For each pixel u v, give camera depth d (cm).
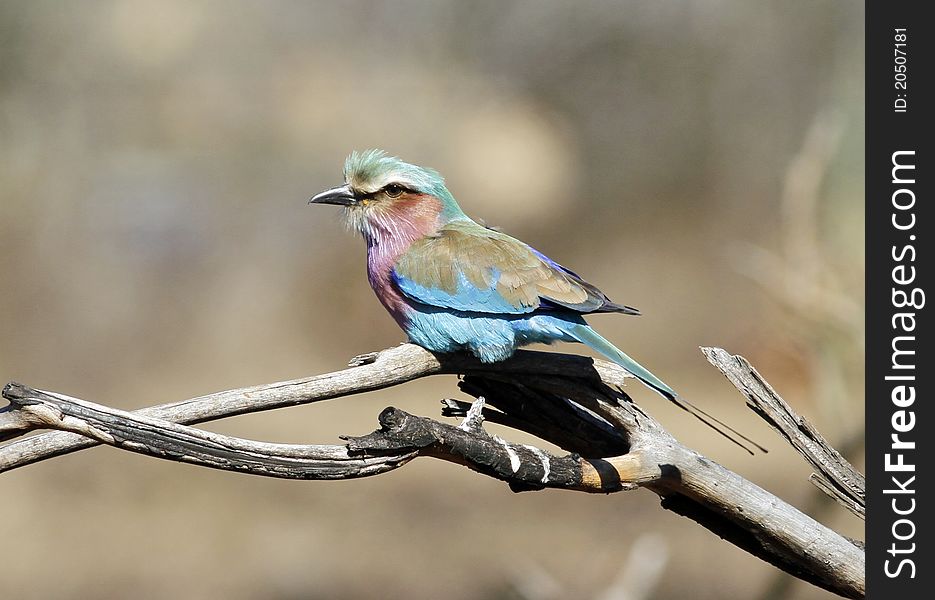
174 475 1566
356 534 1377
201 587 1213
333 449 441
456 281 620
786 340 1303
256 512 1455
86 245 2042
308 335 2178
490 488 1595
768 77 2484
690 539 1367
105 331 2005
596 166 2511
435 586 1214
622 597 743
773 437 1781
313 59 2261
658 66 2538
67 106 2058
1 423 427
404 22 2356
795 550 495
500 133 2395
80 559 1280
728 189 2498
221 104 2183
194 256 2138
